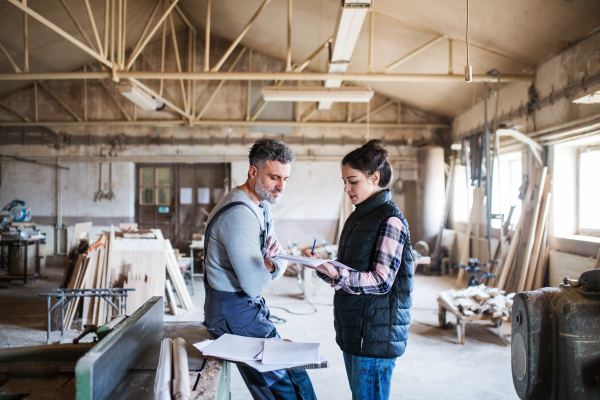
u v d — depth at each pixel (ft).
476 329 14.28
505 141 19.19
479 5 13.48
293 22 20.63
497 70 16.90
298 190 28.40
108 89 28.25
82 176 28.55
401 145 28.25
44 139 28.19
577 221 15.80
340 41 13.96
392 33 17.92
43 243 24.84
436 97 24.27
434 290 20.83
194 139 28.40
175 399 3.17
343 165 5.37
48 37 21.97
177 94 28.37
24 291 20.35
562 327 5.72
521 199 17.69
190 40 28.04
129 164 28.48
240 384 10.13
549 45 14.30
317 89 17.16
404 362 11.39
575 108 13.88
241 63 28.30
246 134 28.40
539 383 5.94
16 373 4.11
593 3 11.38
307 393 5.02
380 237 4.89
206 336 5.16
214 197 28.99
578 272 13.94
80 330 13.91
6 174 28.45
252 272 4.44
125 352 3.86
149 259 14.87
